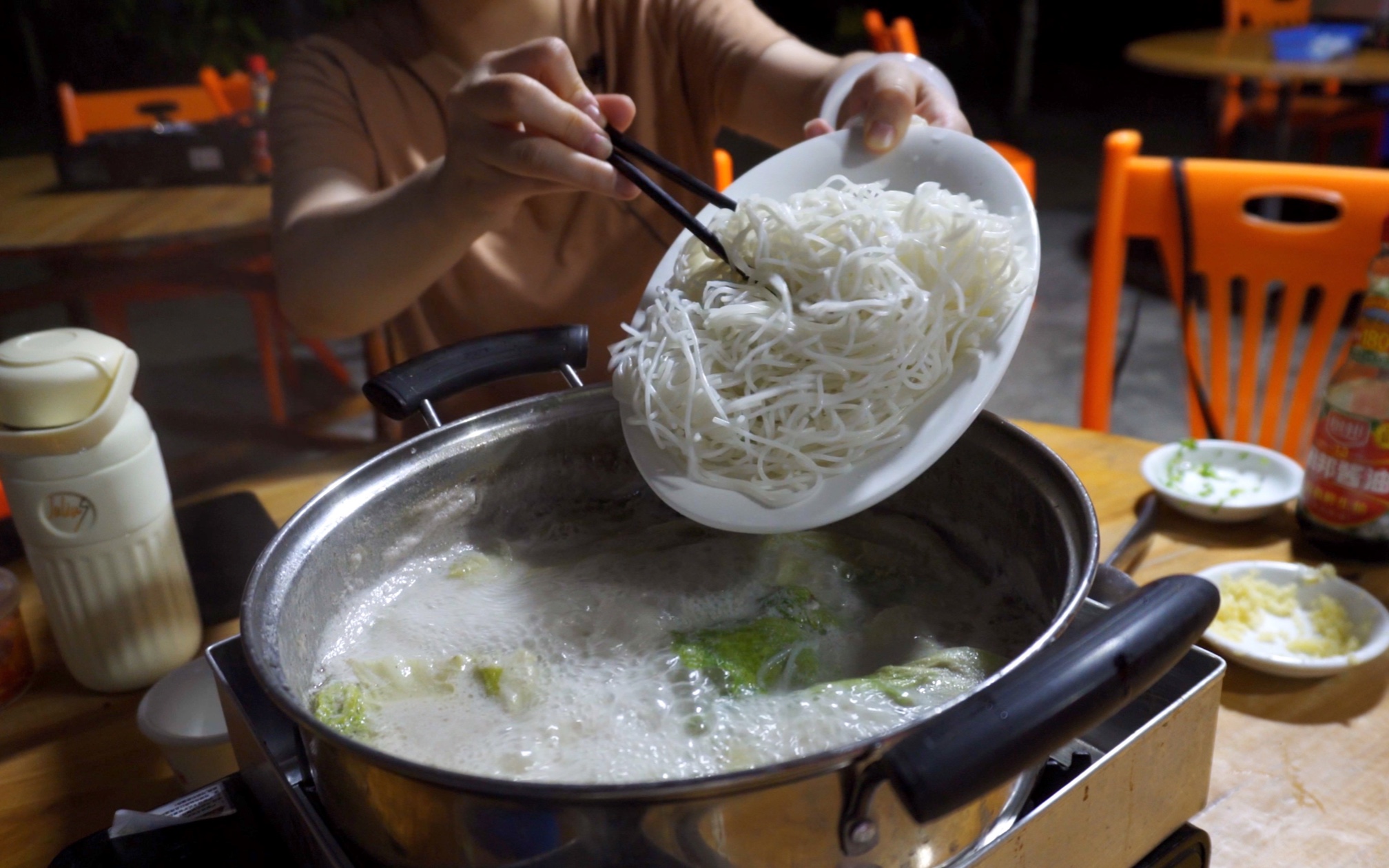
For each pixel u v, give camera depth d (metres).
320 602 0.47
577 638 0.49
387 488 0.50
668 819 0.32
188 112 1.90
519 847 0.33
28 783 0.51
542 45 0.57
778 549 0.55
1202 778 0.44
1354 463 0.61
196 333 2.38
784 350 0.51
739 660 0.45
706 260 0.58
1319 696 0.54
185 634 0.57
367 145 0.85
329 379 2.14
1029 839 0.38
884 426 0.49
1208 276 0.98
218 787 0.46
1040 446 0.47
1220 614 0.59
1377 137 2.36
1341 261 0.92
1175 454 0.75
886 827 0.34
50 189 1.56
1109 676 0.33
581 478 0.58
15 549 0.69
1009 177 0.55
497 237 0.88
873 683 0.44
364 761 0.31
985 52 3.97
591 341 0.89
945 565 0.54
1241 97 2.56
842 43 4.71
